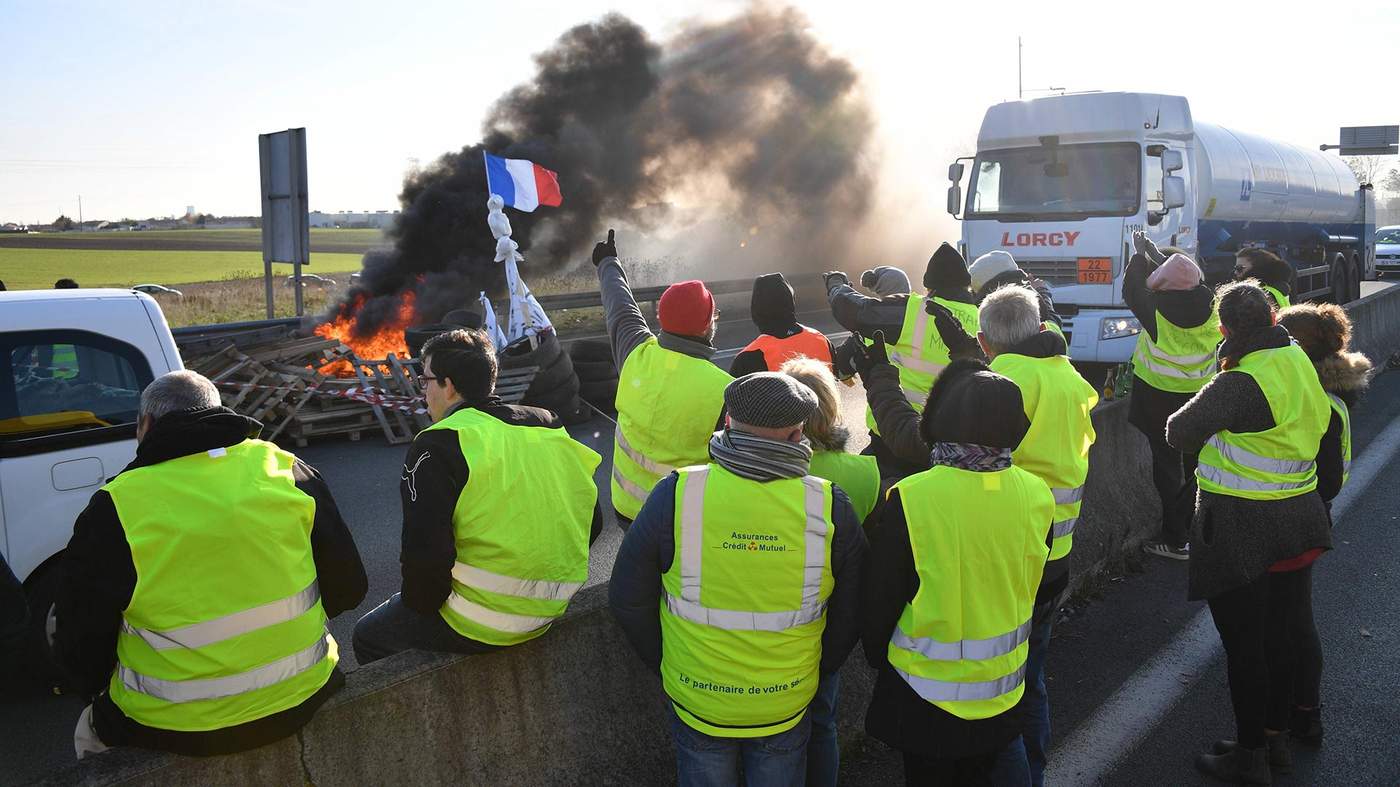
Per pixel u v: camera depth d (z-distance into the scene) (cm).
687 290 376
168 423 255
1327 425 386
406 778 299
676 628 274
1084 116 1166
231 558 253
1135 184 1137
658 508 271
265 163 1302
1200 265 1389
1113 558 616
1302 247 1894
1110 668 492
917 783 287
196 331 1149
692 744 280
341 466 921
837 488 276
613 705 353
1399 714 441
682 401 371
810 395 268
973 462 269
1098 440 655
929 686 271
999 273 570
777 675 271
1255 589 380
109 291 519
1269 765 398
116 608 246
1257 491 379
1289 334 405
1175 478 627
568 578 320
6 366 478
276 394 977
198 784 262
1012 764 300
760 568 264
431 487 290
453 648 312
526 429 318
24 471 474
